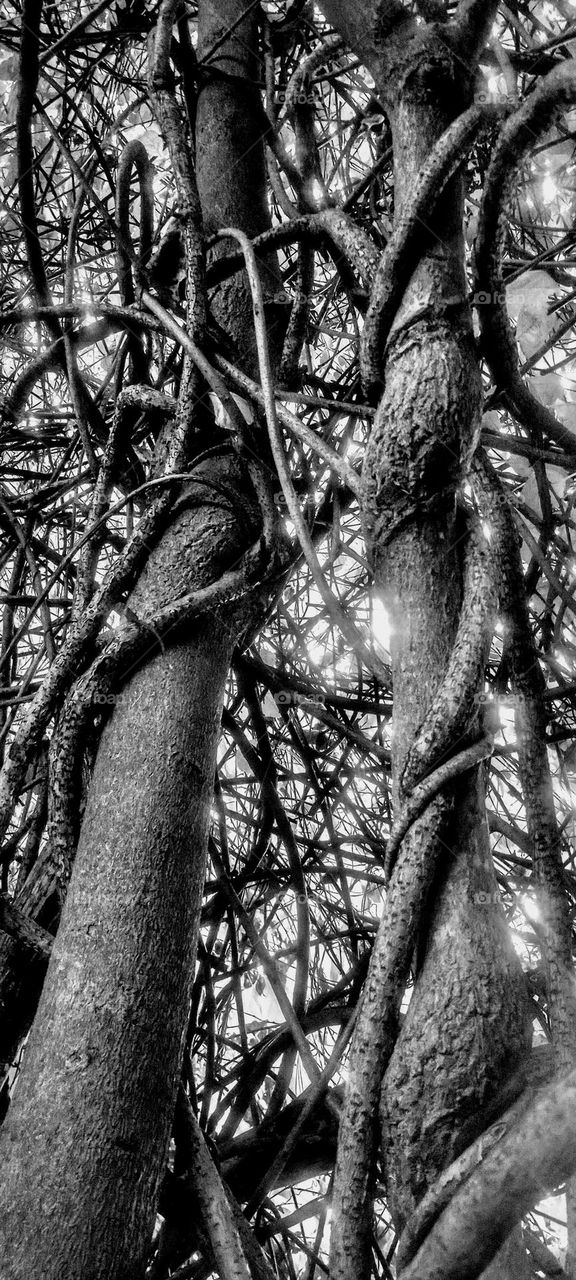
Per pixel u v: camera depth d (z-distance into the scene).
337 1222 1.71
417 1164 1.68
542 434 2.47
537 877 1.96
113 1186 1.78
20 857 2.92
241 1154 2.28
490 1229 1.57
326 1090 2.31
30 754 2.23
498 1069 1.70
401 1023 1.76
